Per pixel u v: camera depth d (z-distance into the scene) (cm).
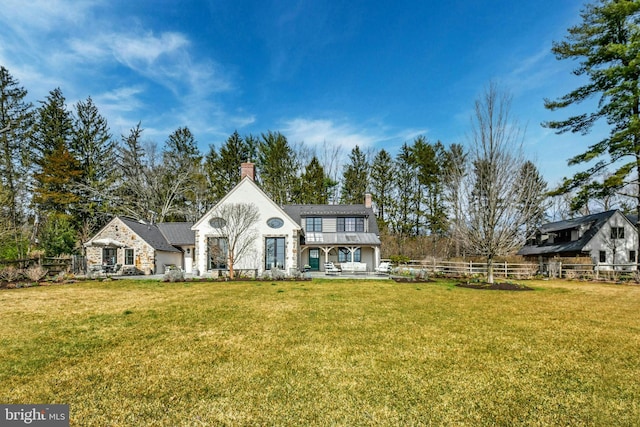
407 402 378
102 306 979
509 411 361
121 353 548
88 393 401
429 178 3950
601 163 2144
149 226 2650
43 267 1892
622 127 2112
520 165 1543
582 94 2158
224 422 335
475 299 1139
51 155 3197
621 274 2183
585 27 2073
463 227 1653
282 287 1463
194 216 3809
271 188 3853
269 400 382
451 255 3634
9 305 1000
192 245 2695
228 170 3991
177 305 992
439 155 3988
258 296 1178
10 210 2705
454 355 541
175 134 4047
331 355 536
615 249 2833
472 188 1631
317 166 3966
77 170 3325
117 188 3428
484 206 1602
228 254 2150
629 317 848
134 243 2336
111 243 2189
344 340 622
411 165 4109
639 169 2047
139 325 741
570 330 709
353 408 364
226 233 2098
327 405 370
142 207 3450
